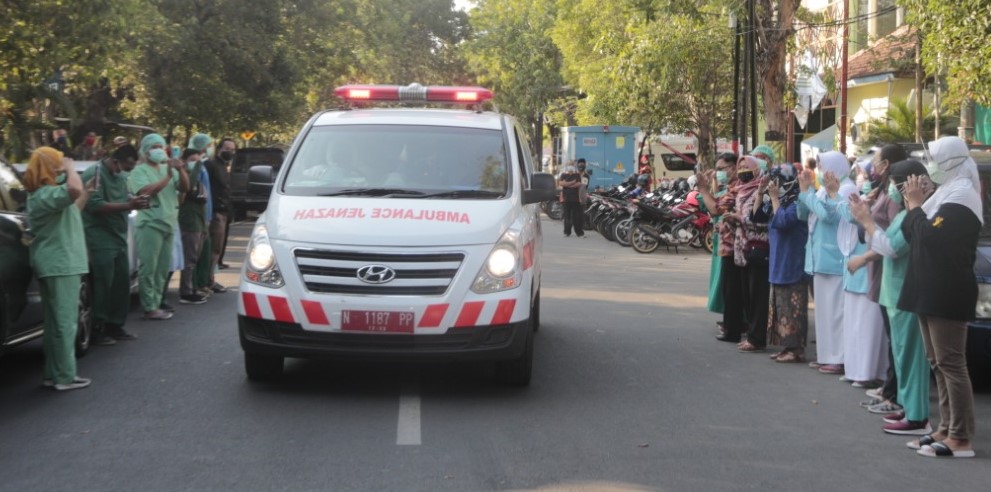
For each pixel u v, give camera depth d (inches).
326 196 323.6
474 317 295.4
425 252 295.7
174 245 500.7
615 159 1342.3
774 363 376.2
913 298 256.1
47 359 315.6
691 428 279.9
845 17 1064.2
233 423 276.2
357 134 350.0
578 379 340.2
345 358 295.7
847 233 342.6
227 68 1257.4
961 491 229.6
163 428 270.5
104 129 1014.4
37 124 866.8
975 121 1005.8
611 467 242.1
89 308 372.2
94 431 267.0
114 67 956.0
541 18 2230.6
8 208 345.7
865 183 359.3
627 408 301.1
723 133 1224.8
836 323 359.6
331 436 264.5
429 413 290.2
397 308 291.7
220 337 406.6
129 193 397.7
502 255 302.0
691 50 1093.8
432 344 295.3
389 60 1904.5
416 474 233.8
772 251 378.0
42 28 735.7
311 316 293.4
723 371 359.9
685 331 442.6
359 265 294.5
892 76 1069.1
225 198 538.6
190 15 1176.8
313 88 1662.2
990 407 313.7
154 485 223.6
